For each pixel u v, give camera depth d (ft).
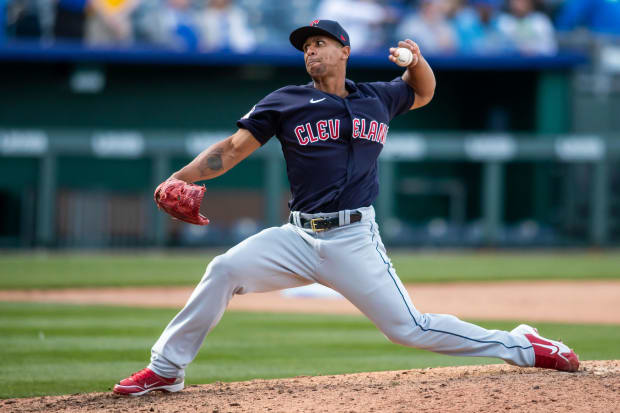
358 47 279.08
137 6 273.75
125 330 86.63
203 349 74.08
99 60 270.87
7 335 82.17
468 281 158.20
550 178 281.74
